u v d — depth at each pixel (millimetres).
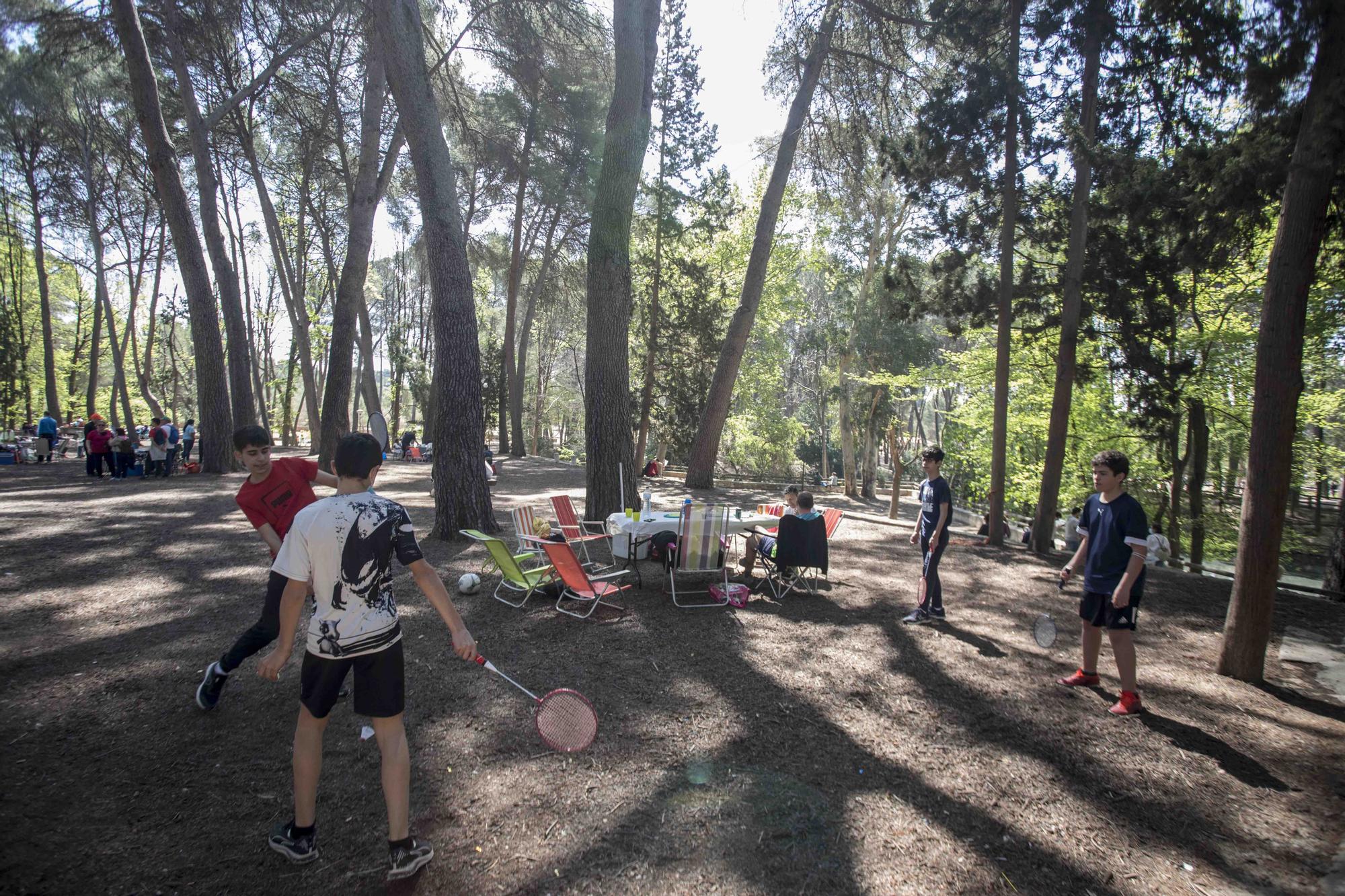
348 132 21109
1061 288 12188
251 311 31688
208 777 3570
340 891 2781
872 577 8844
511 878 2883
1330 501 39812
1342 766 4102
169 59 17078
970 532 17312
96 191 26453
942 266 12859
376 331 51688
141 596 6691
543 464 26875
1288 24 6266
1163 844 3318
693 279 24188
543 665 5234
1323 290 12594
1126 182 10836
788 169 17328
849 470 28953
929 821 3406
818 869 3008
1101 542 4934
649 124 10492
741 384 33312
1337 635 6891
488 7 13000
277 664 2750
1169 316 12391
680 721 4391
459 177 26016
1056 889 2955
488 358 35000
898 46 15406
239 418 18281
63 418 40906
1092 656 5176
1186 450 16812
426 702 4520
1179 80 10289
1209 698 5059
